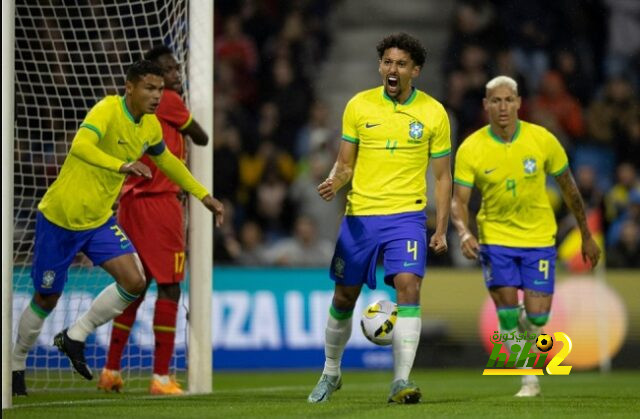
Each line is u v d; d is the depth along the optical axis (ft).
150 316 109.60
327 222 166.20
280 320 134.10
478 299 139.13
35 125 111.86
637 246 150.51
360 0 196.03
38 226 77.46
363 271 67.46
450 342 138.31
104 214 77.00
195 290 86.99
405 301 65.62
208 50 87.92
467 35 187.21
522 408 65.46
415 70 66.80
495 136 82.84
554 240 84.43
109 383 88.07
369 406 65.31
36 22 116.88
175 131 84.53
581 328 138.62
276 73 179.83
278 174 165.78
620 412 63.31
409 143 66.64
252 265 150.41
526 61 185.88
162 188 84.53
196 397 77.41
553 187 158.40
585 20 191.21
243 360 131.85
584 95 185.47
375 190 67.05
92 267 105.91
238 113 172.14
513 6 190.29
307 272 136.36
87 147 70.59
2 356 66.85
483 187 83.35
